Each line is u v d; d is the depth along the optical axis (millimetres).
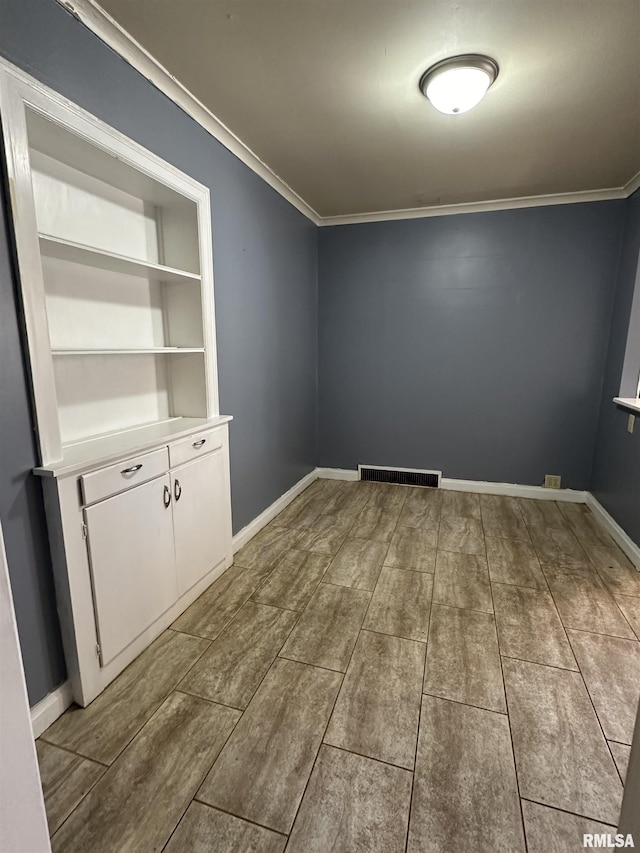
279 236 3135
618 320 3174
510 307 3549
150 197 2029
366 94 1974
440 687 1634
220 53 1700
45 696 1467
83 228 1746
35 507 1410
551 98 1997
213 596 2236
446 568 2516
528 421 3660
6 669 532
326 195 3289
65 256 1634
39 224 1562
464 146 2479
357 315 3949
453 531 3027
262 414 3043
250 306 2775
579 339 3434
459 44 1653
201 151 2162
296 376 3645
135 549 1748
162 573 1923
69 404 1758
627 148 2496
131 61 1684
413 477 4047
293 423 3641
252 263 2760
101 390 1906
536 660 1771
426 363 3838
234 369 2619
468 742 1404
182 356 2279
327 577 2420
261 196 2824
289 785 1268
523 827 1159
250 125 2244
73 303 1742
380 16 1511
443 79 1785
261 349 2973
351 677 1684
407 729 1453
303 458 3930
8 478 1317
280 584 2350
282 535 2973
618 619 2037
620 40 1618
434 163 2709
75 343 1763
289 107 2080
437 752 1369
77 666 1515
